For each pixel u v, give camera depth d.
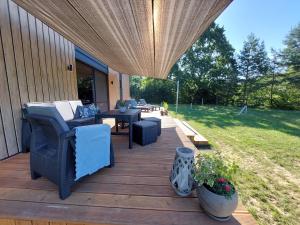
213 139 5.38
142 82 22.36
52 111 1.54
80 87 8.92
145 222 1.25
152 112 8.97
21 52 2.99
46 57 3.74
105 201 1.48
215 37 18.98
